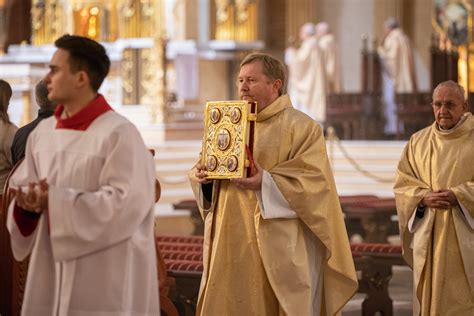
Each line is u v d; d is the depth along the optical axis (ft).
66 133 16.98
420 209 25.00
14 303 21.07
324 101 71.97
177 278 27.55
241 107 21.07
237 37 73.82
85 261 16.80
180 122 67.67
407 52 74.08
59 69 16.85
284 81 22.22
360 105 71.15
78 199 16.39
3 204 19.84
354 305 33.09
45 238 16.97
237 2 73.61
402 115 69.10
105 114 17.08
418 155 25.43
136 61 67.10
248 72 21.84
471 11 84.53
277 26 86.99
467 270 24.64
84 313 16.83
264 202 21.02
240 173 20.92
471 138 24.89
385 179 59.67
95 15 71.20
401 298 35.24
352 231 45.47
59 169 16.89
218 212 22.02
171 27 70.79
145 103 66.69
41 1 72.84
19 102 66.54
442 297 24.81
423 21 86.63
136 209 16.72
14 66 66.59
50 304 17.11
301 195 21.26
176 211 54.95
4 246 21.24
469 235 24.64
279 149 21.65
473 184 24.44
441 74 68.90
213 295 21.77
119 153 16.70
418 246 25.02
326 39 74.79
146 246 17.30
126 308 17.03
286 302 21.31
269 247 21.36
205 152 21.50
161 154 60.44
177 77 69.51
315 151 21.66
